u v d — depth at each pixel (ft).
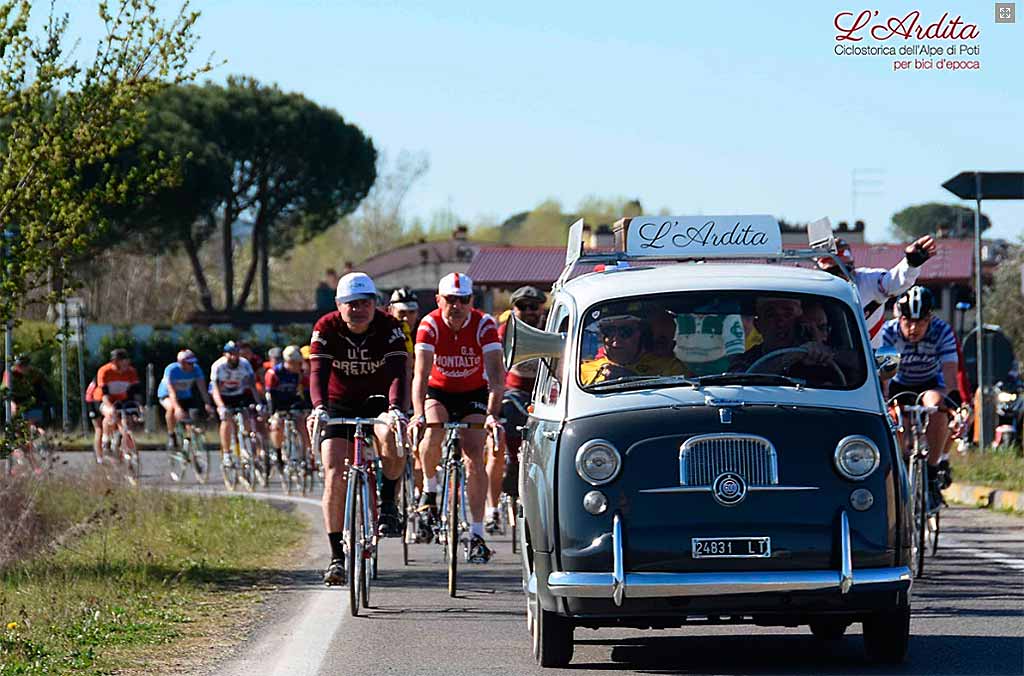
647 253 97.40
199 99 610.65
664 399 84.28
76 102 131.95
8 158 130.93
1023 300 437.58
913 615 104.58
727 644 94.79
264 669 87.51
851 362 86.74
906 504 82.79
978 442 259.80
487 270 556.92
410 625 104.01
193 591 122.72
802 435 82.23
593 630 101.76
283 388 249.75
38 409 250.98
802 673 83.20
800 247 107.14
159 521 174.50
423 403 121.29
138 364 483.10
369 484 113.60
